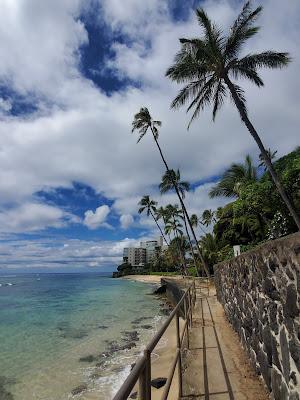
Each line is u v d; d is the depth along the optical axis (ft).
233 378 16.42
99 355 39.27
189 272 176.35
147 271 310.65
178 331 15.06
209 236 131.34
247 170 81.76
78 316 70.18
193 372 17.61
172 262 250.98
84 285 208.54
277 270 12.17
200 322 31.04
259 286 15.66
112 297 116.78
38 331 54.65
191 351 21.54
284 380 11.54
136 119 104.37
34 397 28.07
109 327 56.59
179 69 53.83
